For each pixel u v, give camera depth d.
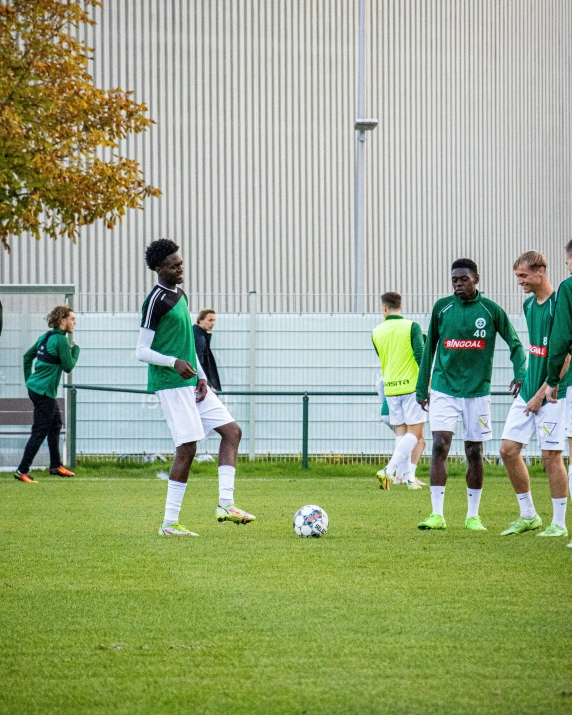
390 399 38.56
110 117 47.41
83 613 14.49
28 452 40.22
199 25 69.88
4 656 12.17
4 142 43.75
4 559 19.38
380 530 24.31
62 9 47.09
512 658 11.91
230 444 24.48
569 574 17.53
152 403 48.34
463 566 18.41
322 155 71.56
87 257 66.38
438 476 24.77
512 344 24.48
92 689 10.82
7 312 46.53
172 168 69.06
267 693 10.60
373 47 73.69
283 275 70.62
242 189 70.12
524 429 23.48
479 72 77.38
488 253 77.31
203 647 12.54
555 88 81.94
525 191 79.69
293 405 48.91
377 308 56.69
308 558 19.42
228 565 18.61
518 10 79.44
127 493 34.59
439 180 75.31
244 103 70.38
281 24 71.12
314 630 13.37
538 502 32.41
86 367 48.59
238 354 49.06
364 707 10.09
